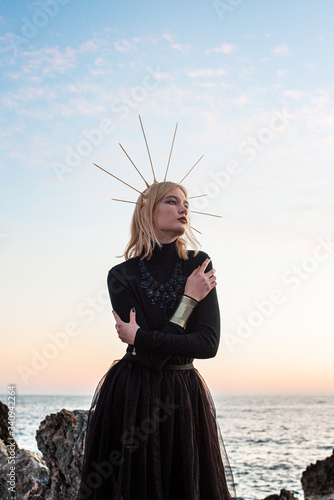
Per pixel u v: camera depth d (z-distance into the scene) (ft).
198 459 9.19
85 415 13.71
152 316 9.71
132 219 10.75
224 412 410.72
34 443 102.22
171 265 10.25
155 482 8.79
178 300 9.82
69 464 13.43
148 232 10.12
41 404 486.38
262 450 136.36
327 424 260.42
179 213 10.19
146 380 9.23
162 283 10.02
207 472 9.24
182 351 8.96
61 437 13.69
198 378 9.88
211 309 9.64
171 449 9.04
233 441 168.66
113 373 9.75
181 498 9.03
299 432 207.41
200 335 9.23
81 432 13.55
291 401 559.79
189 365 9.73
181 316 9.34
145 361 9.04
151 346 8.91
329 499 27.81
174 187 10.36
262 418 325.01
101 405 9.53
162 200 10.25
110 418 9.31
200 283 9.53
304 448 140.56
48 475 14.39
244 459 112.27
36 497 13.70
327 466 29.60
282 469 93.15
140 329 9.12
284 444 154.40
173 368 9.43
